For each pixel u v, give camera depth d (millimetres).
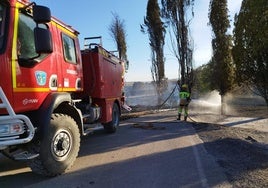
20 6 6031
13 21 5816
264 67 11539
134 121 16266
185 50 22734
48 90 6750
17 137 5711
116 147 9633
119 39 26125
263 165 7320
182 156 8281
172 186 6043
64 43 7785
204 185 6031
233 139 10195
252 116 20094
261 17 11070
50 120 6441
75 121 7645
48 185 6270
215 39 21719
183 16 22688
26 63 6031
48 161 6461
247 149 8789
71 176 6777
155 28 28547
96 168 7344
